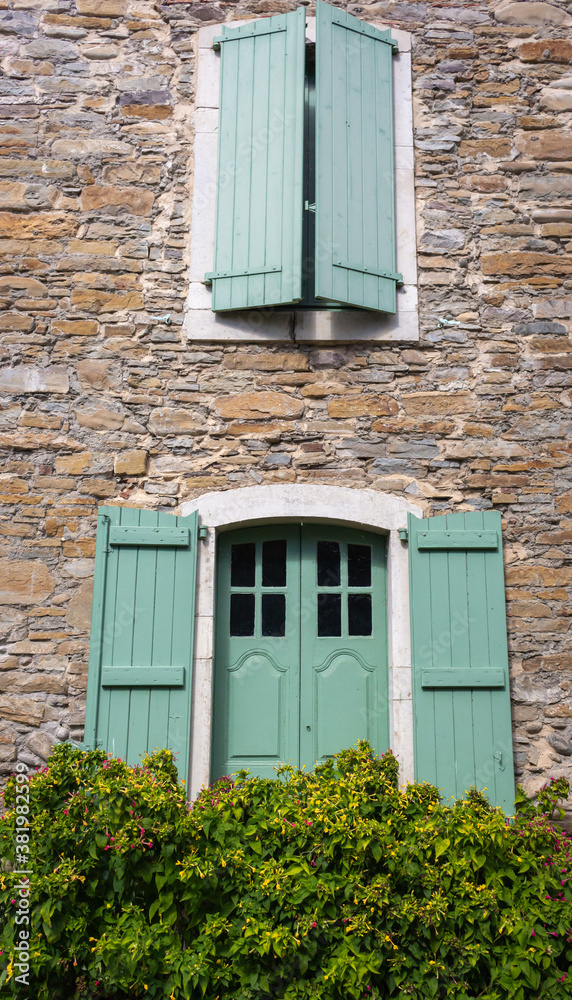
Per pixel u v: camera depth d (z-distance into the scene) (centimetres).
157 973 284
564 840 316
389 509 397
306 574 406
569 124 436
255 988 279
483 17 439
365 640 401
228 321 411
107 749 368
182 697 375
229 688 394
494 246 423
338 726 393
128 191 423
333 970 278
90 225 419
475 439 406
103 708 372
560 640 390
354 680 397
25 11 436
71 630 386
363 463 403
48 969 279
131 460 400
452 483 403
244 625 403
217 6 439
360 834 291
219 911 296
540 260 422
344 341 411
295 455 403
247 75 427
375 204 415
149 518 390
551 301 418
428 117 434
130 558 386
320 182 404
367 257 408
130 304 412
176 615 382
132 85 432
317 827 301
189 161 427
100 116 429
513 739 381
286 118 414
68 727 378
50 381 405
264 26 427
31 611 387
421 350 413
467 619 385
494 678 379
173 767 338
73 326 410
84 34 436
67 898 285
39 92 430
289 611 402
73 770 320
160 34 438
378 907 287
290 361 410
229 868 295
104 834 293
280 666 397
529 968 278
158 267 416
